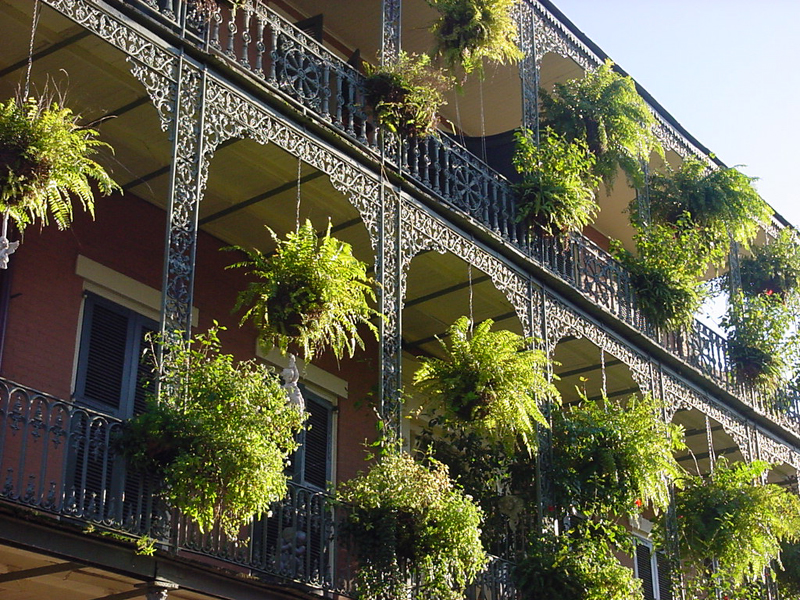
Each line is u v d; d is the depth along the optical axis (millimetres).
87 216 12062
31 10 10164
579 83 17297
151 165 12234
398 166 12758
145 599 10281
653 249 17016
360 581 10547
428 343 15742
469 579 11172
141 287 12438
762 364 18875
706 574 16453
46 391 11172
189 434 9258
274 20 11812
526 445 13055
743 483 16484
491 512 13453
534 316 14195
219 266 13406
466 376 12547
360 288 11117
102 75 10953
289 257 10672
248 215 13047
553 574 12555
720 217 19062
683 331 17422
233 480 9195
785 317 19344
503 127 19016
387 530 10625
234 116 10984
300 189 12461
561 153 15188
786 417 19672
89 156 12008
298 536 11125
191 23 10945
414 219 12758
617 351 15672
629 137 17172
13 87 11312
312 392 14055
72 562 9055
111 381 11867
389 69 13023
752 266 21734
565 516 13664
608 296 15820
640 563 18781
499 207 14430
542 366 13828
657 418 14781
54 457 10961
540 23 16297
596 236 21562
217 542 9555
